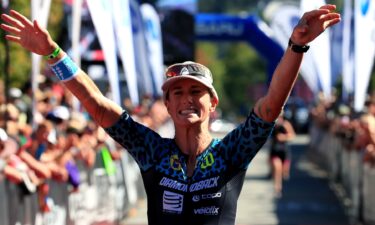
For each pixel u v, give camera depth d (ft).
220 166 14.75
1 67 46.11
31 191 28.48
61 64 14.99
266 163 103.81
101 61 76.43
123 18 48.78
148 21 85.87
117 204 48.57
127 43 49.19
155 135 15.21
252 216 53.31
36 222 30.58
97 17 42.19
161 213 14.80
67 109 40.98
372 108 49.62
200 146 14.93
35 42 14.98
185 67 14.82
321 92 104.32
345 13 73.97
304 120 177.06
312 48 74.79
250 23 147.13
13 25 15.02
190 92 14.80
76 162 37.86
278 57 146.61
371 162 44.19
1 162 26.94
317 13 13.64
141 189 61.93
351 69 73.77
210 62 353.72
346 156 61.57
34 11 36.06
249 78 353.10
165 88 14.88
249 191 69.51
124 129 15.07
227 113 358.02
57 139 35.86
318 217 52.80
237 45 360.69
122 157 51.24
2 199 26.35
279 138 65.87
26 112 39.17
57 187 33.83
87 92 15.02
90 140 40.29
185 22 96.68
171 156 14.96
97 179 42.52
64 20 67.77
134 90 49.39
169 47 96.94
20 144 29.91
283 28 126.62
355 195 51.60
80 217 38.37
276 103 14.32
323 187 72.33
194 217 14.62
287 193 67.87
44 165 30.66
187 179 14.79
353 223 49.62
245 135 14.67
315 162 98.58
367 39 52.75
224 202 14.67
